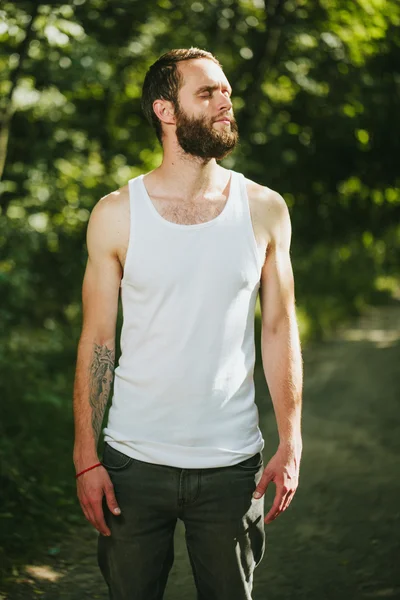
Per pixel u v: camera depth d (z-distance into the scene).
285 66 15.25
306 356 15.77
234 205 3.89
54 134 13.98
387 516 7.50
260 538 3.97
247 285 3.85
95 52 11.41
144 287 3.82
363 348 16.44
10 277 11.58
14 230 12.45
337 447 9.77
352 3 13.86
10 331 11.55
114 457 3.92
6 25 10.23
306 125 17.44
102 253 3.91
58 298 14.76
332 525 7.32
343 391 12.75
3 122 10.95
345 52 14.82
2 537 6.66
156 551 3.94
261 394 11.72
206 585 3.96
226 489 3.84
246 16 14.60
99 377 3.99
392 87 16.58
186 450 3.82
